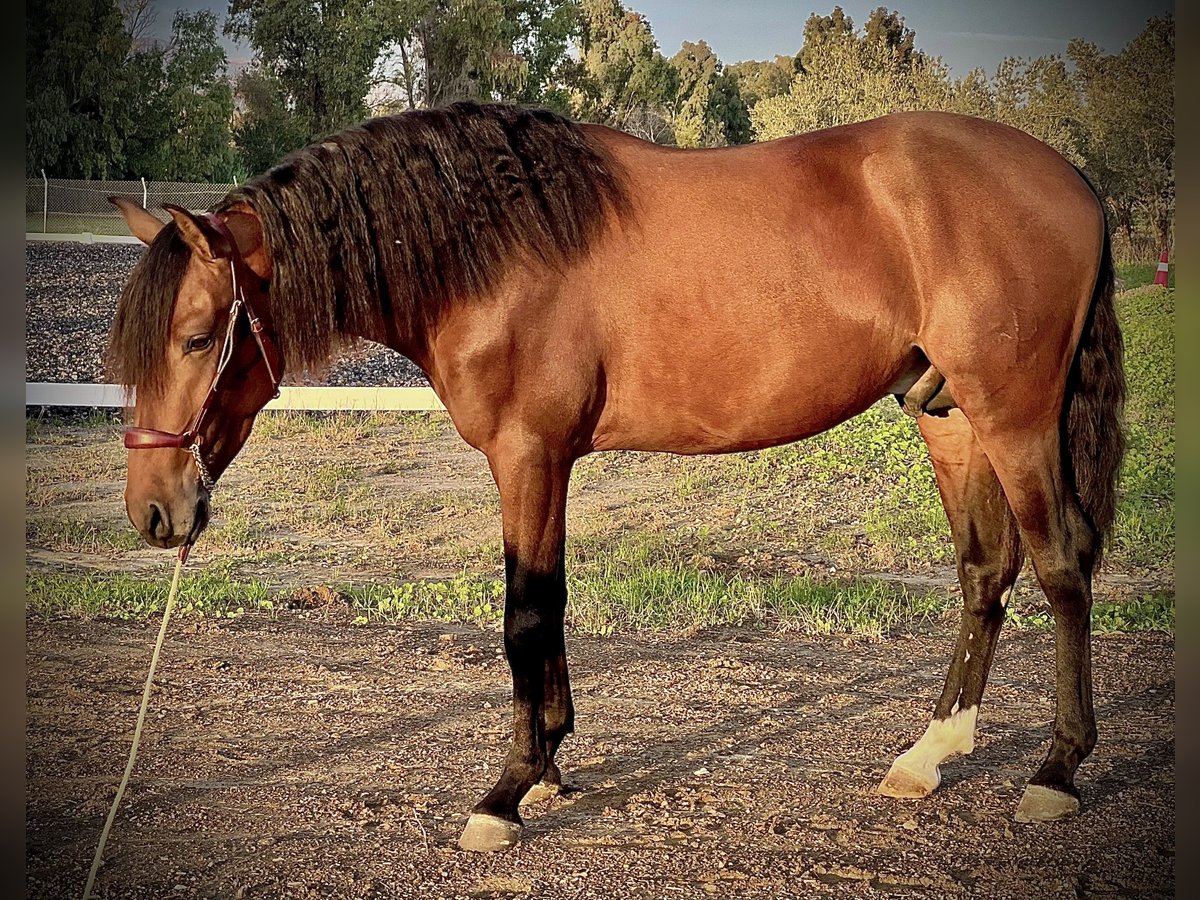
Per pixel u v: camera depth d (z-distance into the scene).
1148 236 23.81
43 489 9.13
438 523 8.33
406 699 5.06
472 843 3.58
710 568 7.17
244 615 6.39
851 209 3.78
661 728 4.70
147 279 3.42
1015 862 3.48
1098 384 3.88
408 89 29.25
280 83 30.56
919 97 25.52
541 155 3.73
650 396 3.79
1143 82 22.80
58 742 4.55
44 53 33.12
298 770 4.29
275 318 3.64
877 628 6.00
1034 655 5.64
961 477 4.11
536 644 3.71
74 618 6.26
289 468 10.00
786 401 3.81
